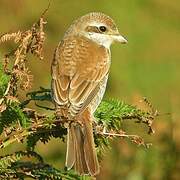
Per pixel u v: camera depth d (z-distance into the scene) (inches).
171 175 576.1
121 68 888.9
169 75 909.2
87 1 948.6
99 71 429.4
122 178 581.0
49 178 339.9
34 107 611.8
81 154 366.3
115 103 379.9
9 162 335.0
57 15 924.0
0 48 705.6
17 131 335.6
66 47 438.3
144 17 982.4
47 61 825.5
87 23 461.4
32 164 341.1
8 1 884.0
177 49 970.1
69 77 415.8
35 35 332.8
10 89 339.9
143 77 892.6
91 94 410.9
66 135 382.9
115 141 588.1
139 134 573.6
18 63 335.6
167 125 579.2
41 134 362.0
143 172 579.2
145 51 948.0
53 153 623.2
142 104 394.9
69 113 386.0
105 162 584.4
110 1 966.4
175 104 674.2
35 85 800.9
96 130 369.1
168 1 999.0
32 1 903.1
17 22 888.3
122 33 959.6
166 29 976.3
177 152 577.6
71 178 346.3
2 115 342.3
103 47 450.9
